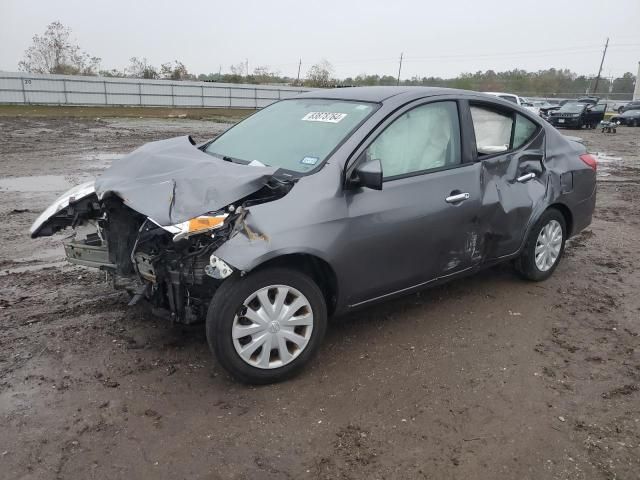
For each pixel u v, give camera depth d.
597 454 3.00
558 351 4.10
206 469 2.80
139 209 3.38
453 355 3.99
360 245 3.71
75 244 4.14
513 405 3.41
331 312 3.88
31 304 4.63
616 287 5.41
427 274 4.21
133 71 72.00
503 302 4.93
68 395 3.37
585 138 25.31
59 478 2.70
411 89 4.39
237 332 3.37
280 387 3.54
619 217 8.57
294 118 4.47
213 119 35.41
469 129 4.49
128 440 2.99
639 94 69.94
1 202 8.60
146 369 3.68
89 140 19.30
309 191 3.56
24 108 40.59
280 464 2.85
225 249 3.21
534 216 4.95
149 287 3.71
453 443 3.05
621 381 3.72
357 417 3.25
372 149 3.87
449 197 4.19
